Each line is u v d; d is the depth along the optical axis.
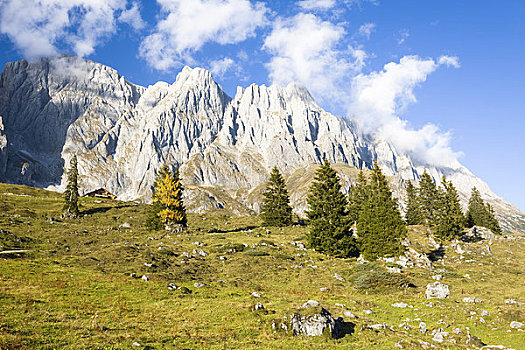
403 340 26.92
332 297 41.72
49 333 23.06
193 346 23.80
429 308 38.28
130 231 84.94
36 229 70.44
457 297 42.84
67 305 29.38
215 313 31.33
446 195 104.25
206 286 41.44
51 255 50.09
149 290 36.75
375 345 25.88
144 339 24.03
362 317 33.88
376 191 78.81
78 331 24.02
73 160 102.81
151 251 56.19
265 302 36.06
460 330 30.70
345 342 26.39
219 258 58.53
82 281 36.97
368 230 70.38
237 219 120.12
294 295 41.44
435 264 67.50
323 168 75.81
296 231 92.88
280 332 27.72
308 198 74.75
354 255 70.38
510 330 30.66
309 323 27.88
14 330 22.58
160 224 88.12
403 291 45.78
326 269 57.38
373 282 48.78
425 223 109.12
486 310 36.56
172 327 27.16
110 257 50.41
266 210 103.69
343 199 72.56
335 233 67.88
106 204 125.75
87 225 87.88
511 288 48.66
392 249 64.56
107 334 24.17
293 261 60.50
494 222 129.50
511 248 89.56
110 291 34.84
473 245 87.69
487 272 61.19
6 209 91.44
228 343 24.83
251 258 58.66
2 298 28.70
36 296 30.47
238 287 43.09
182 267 50.25
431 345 26.41
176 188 91.88
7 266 39.00
